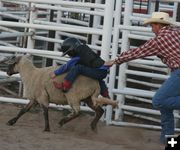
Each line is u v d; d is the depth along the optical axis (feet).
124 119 67.00
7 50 62.44
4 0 74.33
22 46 78.74
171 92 48.96
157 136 57.72
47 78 54.19
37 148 46.98
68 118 54.13
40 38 70.85
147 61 61.67
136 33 66.54
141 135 57.77
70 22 85.81
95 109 54.95
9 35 68.74
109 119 61.52
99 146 49.70
